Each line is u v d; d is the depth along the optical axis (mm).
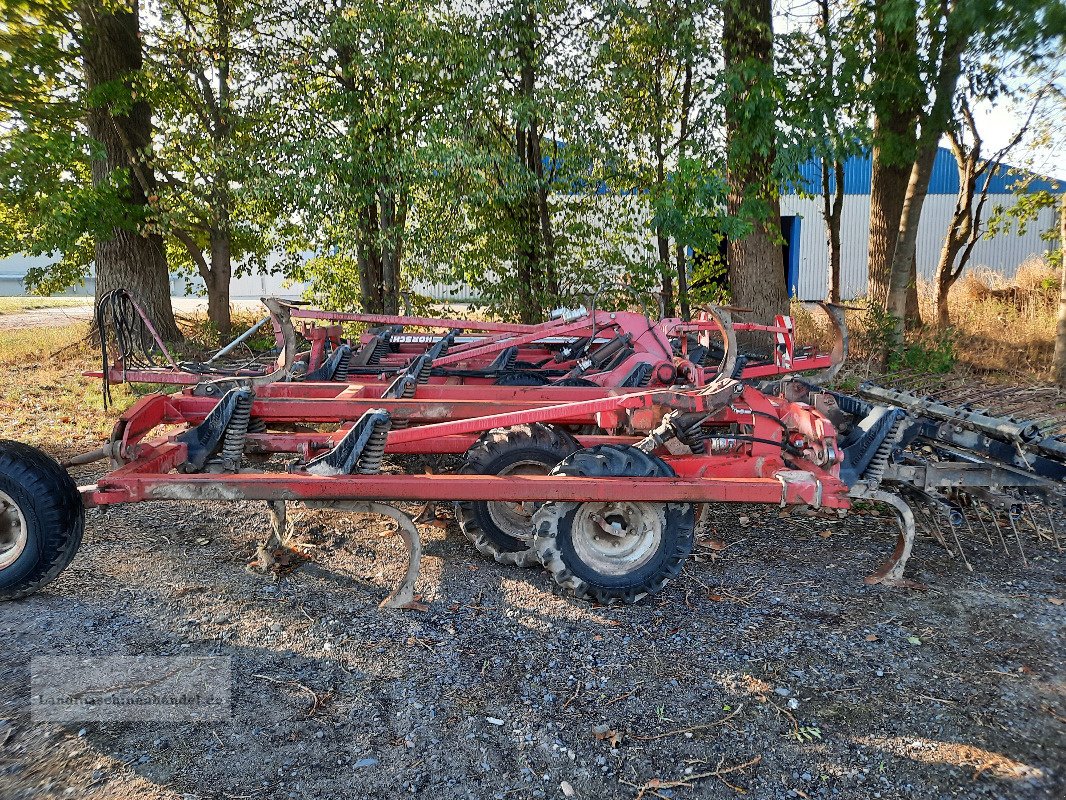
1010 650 4145
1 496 4316
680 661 4016
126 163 13836
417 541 4520
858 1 12125
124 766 3096
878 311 12023
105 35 12875
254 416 5512
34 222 13406
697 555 5414
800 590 4871
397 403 5547
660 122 13438
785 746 3355
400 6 11742
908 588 4914
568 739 3381
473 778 3125
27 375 11719
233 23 13008
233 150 12672
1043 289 15766
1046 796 3055
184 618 4328
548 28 12469
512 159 12141
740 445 5203
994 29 8438
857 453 4836
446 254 12828
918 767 3223
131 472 4379
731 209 12586
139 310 5367
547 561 4488
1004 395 8477
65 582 4730
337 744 3299
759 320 12695
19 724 3322
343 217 12289
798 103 10406
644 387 6586
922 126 10375
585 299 13438
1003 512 6254
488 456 5043
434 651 4066
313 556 5238
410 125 12180
